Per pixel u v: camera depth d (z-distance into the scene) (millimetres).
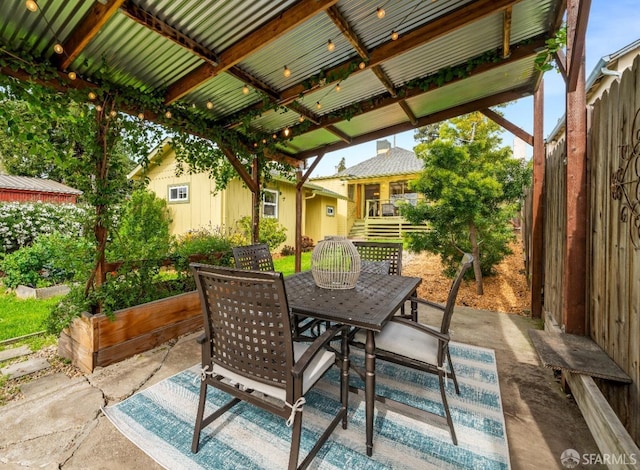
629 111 1601
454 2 2061
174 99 2771
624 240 1648
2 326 3248
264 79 2820
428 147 4438
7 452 1556
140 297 2918
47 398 2020
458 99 3656
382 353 1864
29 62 2086
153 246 3094
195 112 3303
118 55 2275
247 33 2102
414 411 1789
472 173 4070
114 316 2479
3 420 1798
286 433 1688
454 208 4227
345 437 1658
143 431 1703
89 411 1880
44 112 2309
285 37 2262
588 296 2150
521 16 2311
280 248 9562
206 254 3666
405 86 3150
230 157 3971
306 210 11977
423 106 3719
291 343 1298
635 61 1547
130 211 3330
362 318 1602
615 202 1756
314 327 3043
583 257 2170
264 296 1280
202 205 8172
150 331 2781
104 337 2434
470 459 1508
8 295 4445
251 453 1548
